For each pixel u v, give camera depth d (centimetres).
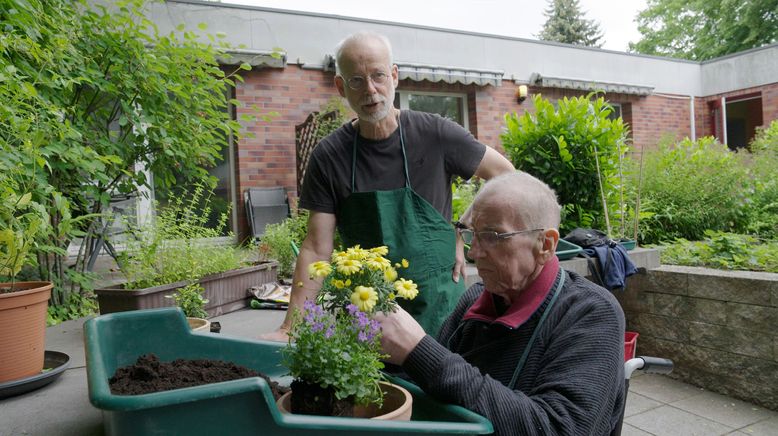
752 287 347
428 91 834
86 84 357
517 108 889
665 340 400
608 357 119
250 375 109
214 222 670
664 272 398
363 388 91
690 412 335
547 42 920
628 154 649
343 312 99
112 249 400
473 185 518
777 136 768
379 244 198
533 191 129
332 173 205
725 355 364
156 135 365
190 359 119
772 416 328
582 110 473
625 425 315
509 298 138
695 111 1114
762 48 1062
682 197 586
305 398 91
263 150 685
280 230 458
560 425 108
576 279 139
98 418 133
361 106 190
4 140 240
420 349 108
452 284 210
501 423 103
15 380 153
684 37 2377
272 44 691
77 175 354
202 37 650
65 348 214
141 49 361
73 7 356
